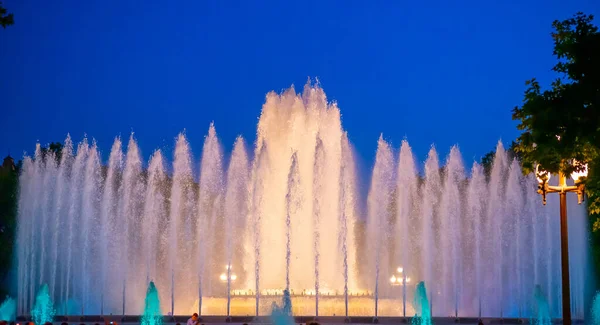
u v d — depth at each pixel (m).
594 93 24.28
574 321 42.47
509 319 39.38
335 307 42.66
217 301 42.75
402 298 44.28
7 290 66.38
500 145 62.00
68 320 39.06
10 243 67.75
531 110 25.36
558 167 24.28
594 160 25.59
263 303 42.56
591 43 24.91
